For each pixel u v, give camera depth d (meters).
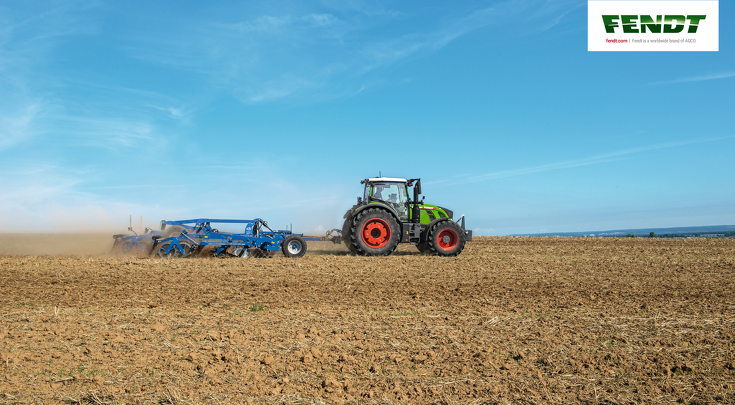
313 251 14.56
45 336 4.82
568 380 3.79
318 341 4.74
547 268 10.48
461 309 6.28
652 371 3.96
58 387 3.55
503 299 6.95
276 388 3.54
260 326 5.30
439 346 4.62
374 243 12.32
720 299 7.00
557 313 6.06
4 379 3.68
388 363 4.14
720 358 4.30
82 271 9.27
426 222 12.83
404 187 12.80
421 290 7.63
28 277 8.53
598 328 5.32
